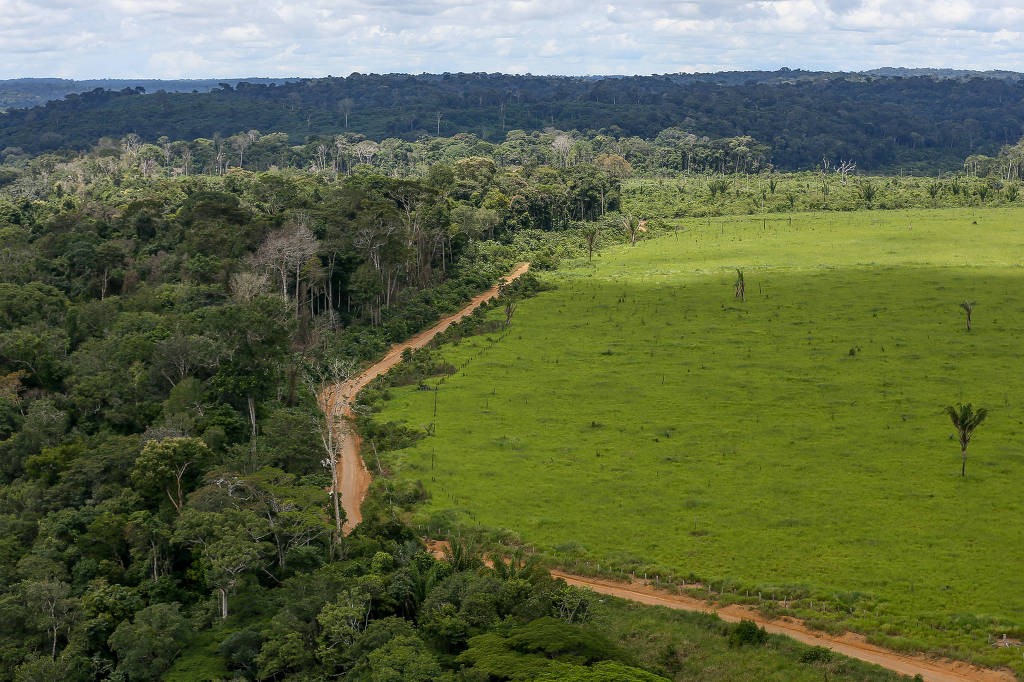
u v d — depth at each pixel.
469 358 143.62
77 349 133.00
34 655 68.62
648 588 76.12
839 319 158.00
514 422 114.06
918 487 91.06
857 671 62.72
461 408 119.75
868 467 96.31
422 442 108.25
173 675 63.97
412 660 61.22
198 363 113.38
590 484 94.94
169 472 86.94
